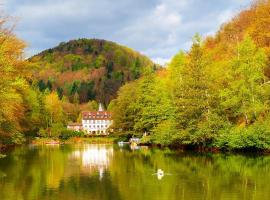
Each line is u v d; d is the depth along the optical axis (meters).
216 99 50.31
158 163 37.50
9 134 50.66
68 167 35.56
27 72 46.47
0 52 32.38
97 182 26.58
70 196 21.88
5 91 33.69
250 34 60.69
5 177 29.14
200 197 21.23
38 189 24.03
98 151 59.59
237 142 43.00
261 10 65.19
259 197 21.02
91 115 192.88
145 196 21.70
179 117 51.94
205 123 48.62
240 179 26.81
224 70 53.03
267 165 34.09
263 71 50.66
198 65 51.84
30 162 40.56
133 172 31.45
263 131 41.59
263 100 46.31
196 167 33.56
